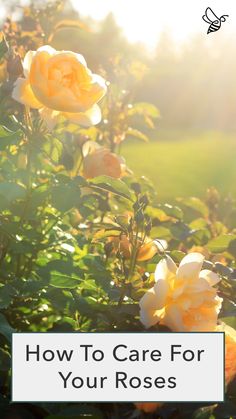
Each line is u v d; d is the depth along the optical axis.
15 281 1.27
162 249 1.23
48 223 1.42
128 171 1.70
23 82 1.30
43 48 1.28
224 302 1.23
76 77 1.28
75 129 1.73
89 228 1.53
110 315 1.21
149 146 13.48
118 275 1.26
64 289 1.25
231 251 1.43
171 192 6.69
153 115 2.09
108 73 2.09
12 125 1.42
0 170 1.37
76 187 1.29
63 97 1.27
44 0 1.86
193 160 11.02
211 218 2.04
